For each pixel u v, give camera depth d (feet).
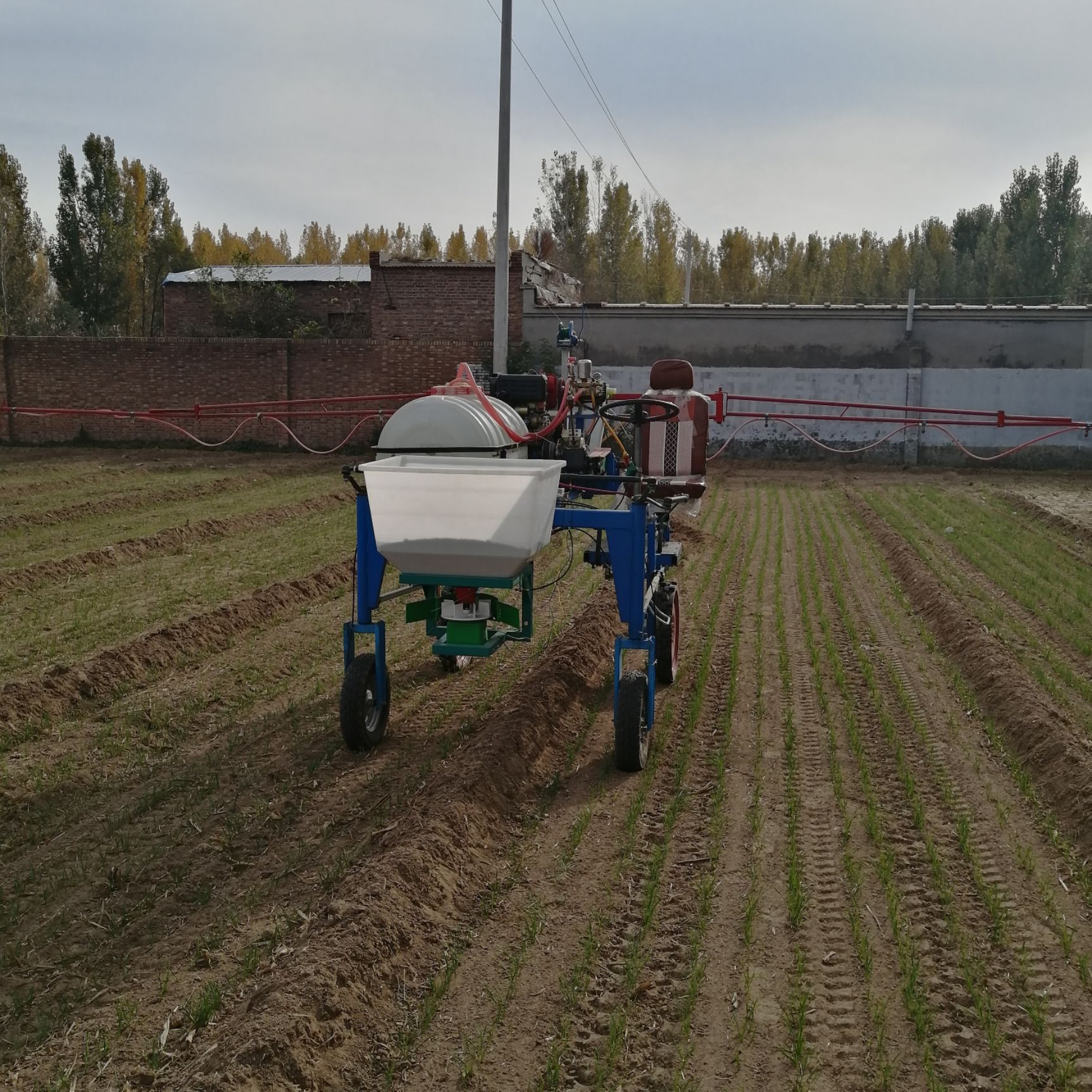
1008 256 189.16
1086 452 86.07
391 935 15.40
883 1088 12.71
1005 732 24.58
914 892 17.28
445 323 93.61
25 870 18.16
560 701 26.84
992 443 87.35
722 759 22.82
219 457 86.94
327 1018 13.52
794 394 88.89
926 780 21.86
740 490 74.43
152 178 168.45
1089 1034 13.65
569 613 36.60
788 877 17.78
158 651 30.27
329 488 68.44
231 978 14.84
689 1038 13.65
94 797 21.17
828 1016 14.07
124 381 92.68
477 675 29.58
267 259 197.47
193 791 21.45
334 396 91.56
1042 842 19.10
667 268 174.50
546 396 27.73
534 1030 13.80
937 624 34.91
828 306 88.63
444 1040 13.61
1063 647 31.76
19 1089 12.58
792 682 28.71
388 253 212.64
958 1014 14.07
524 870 18.21
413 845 17.52
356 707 23.04
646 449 27.81
